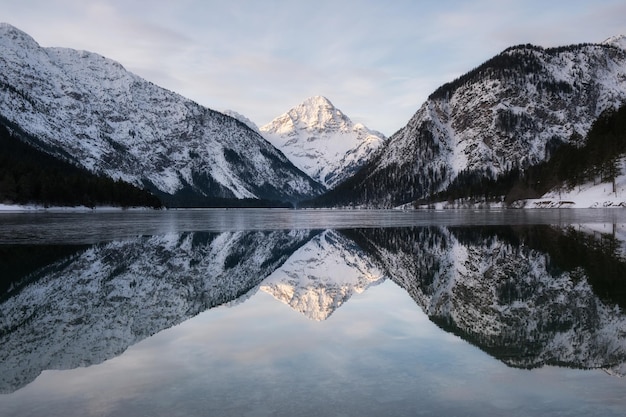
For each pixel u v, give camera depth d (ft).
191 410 32.71
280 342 50.88
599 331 54.24
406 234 208.23
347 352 46.47
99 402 34.53
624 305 67.72
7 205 458.50
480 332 54.24
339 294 82.17
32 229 221.87
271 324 60.18
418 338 52.11
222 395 35.42
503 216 342.64
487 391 35.68
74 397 35.70
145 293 83.41
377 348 47.91
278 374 40.11
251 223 329.52
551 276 91.61
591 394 35.01
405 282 94.12
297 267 119.65
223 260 131.54
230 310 69.67
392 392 35.53
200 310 69.72
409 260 126.21
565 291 77.92
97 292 83.56
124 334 55.57
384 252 146.30
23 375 40.98
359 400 33.99
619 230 185.78
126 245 157.07
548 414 31.40
